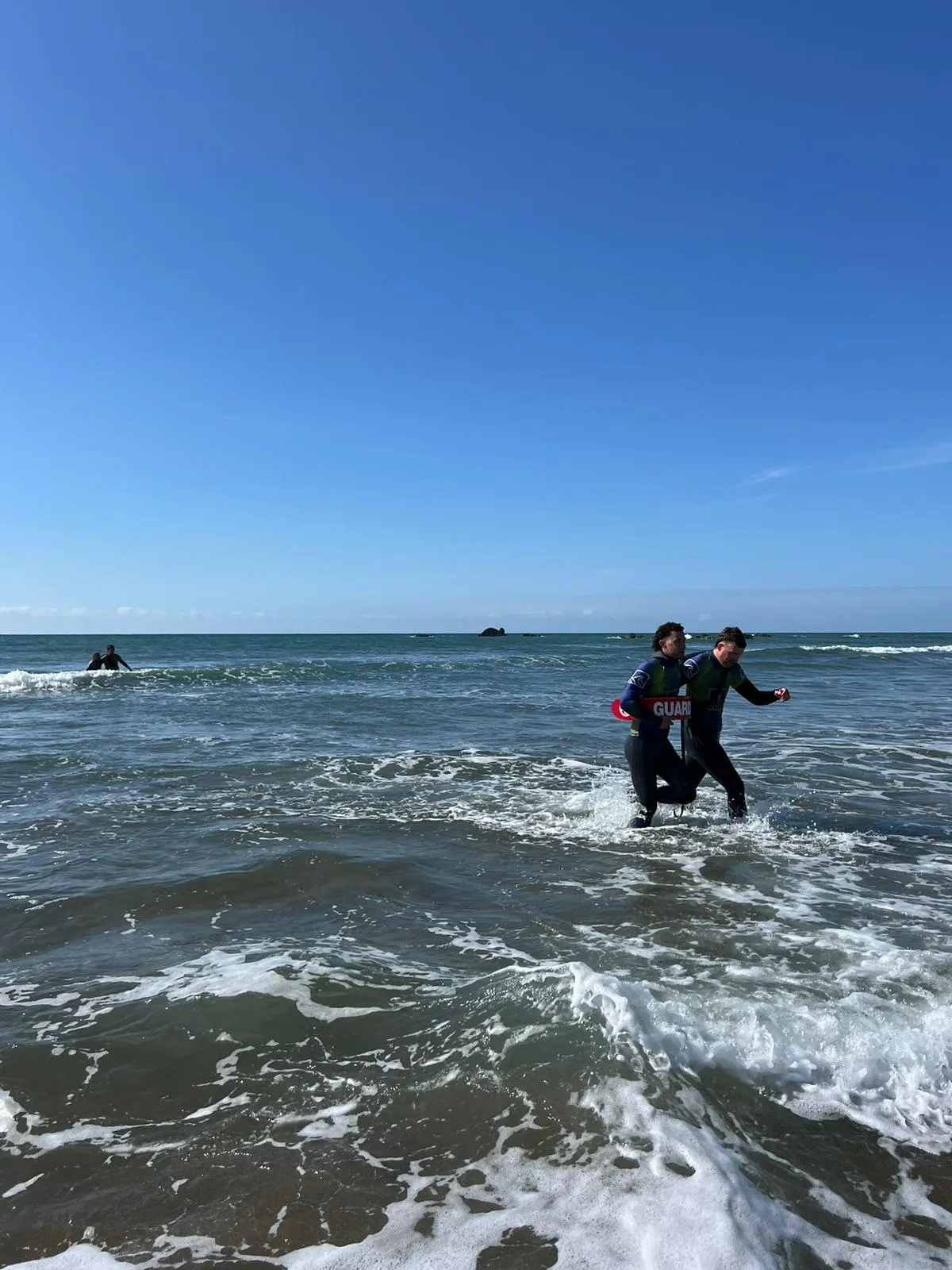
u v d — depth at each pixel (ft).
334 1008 11.38
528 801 25.59
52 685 74.02
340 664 114.11
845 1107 8.92
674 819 23.53
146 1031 10.74
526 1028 10.40
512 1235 6.93
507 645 231.91
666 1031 10.21
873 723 46.52
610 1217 7.09
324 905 15.97
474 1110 8.82
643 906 16.05
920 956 13.29
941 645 258.16
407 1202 7.41
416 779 29.07
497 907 15.94
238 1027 10.84
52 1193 7.59
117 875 17.65
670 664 22.54
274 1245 6.91
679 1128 8.34
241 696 64.28
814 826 22.91
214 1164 8.01
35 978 12.50
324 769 30.60
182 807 24.23
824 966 12.86
